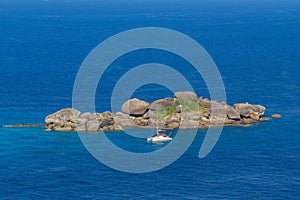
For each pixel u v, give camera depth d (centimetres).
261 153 16025
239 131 17775
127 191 13500
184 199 13050
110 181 14062
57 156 15775
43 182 14050
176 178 14225
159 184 13888
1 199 13138
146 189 13612
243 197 13188
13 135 17575
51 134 17562
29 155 15875
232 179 14188
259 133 17675
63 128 17925
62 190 13600
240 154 15925
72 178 14275
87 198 13150
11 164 15225
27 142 16938
